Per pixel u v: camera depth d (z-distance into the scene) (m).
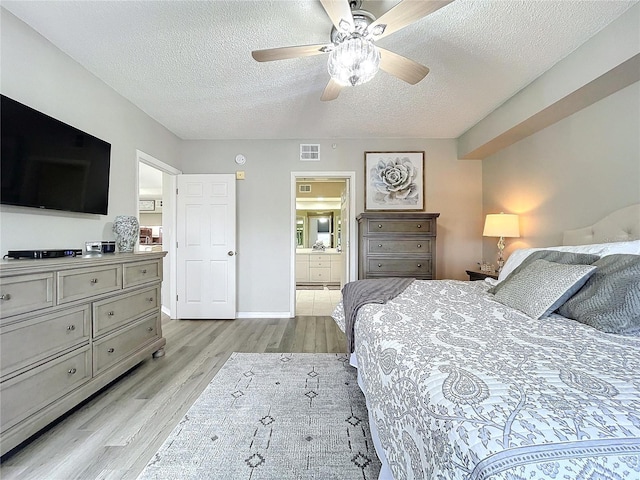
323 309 4.65
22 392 1.48
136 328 2.38
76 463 1.41
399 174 4.05
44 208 1.93
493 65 2.33
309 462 1.43
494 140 3.24
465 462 0.58
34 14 1.78
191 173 4.12
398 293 2.05
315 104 3.02
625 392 0.72
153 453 1.48
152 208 7.18
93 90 2.44
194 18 1.83
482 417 0.65
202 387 2.15
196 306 4.05
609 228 2.12
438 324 1.35
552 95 2.34
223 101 2.95
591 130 2.35
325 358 2.69
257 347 2.98
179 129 3.73
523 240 3.18
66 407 1.71
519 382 0.78
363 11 1.68
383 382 1.15
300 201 7.55
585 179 2.40
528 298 1.56
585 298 1.38
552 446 0.56
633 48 1.73
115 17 1.82
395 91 2.75
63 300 1.71
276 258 4.14
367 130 3.78
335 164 4.10
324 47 1.67
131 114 2.95
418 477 0.78
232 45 2.09
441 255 4.06
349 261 4.11
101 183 2.43
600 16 1.80
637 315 1.19
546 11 1.77
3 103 1.66
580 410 0.65
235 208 4.05
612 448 0.56
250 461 1.43
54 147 1.99
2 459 1.43
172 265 4.04
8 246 1.78
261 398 2.00
